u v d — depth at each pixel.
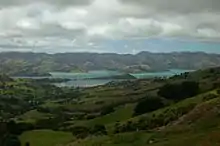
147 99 199.75
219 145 66.81
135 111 195.38
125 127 142.75
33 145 155.00
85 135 153.00
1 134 184.38
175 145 76.12
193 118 103.44
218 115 96.00
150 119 141.88
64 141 152.38
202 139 74.56
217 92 156.38
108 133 140.62
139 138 97.38
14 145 163.50
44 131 178.88
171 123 113.50
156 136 94.00
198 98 153.12
